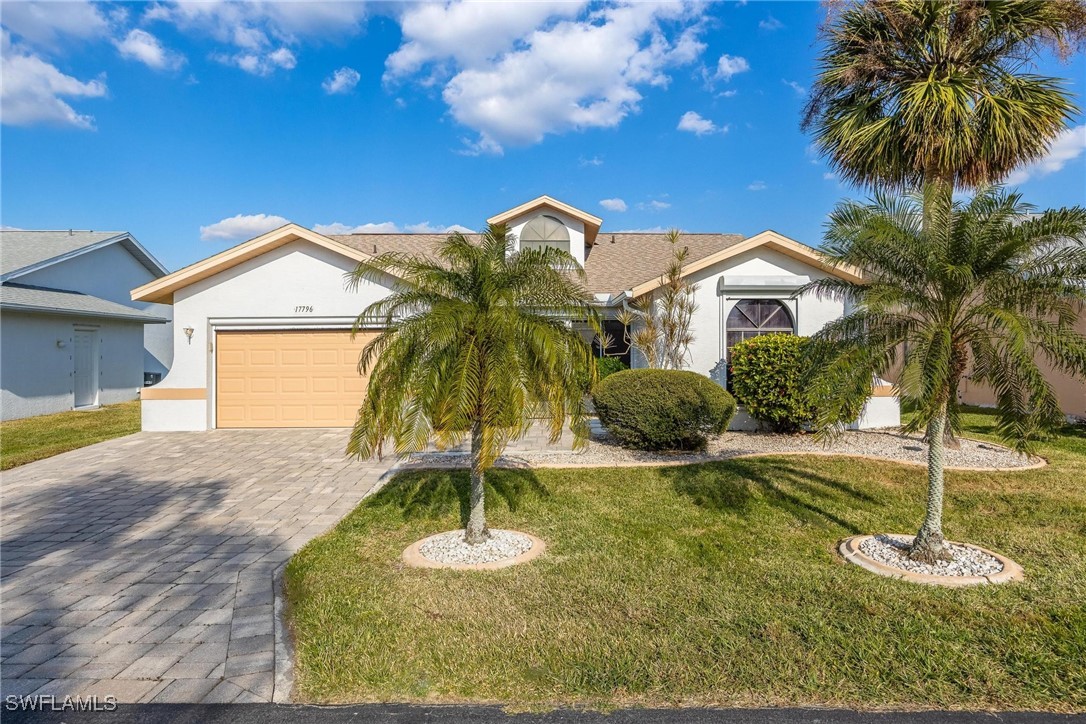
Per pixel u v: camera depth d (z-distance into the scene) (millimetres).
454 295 5430
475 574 4875
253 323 13117
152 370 23047
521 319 5137
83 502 7473
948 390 5000
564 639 3738
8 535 6188
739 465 8633
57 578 4996
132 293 12625
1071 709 3016
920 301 5047
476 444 5500
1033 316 4859
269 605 4426
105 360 18875
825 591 4488
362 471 9070
